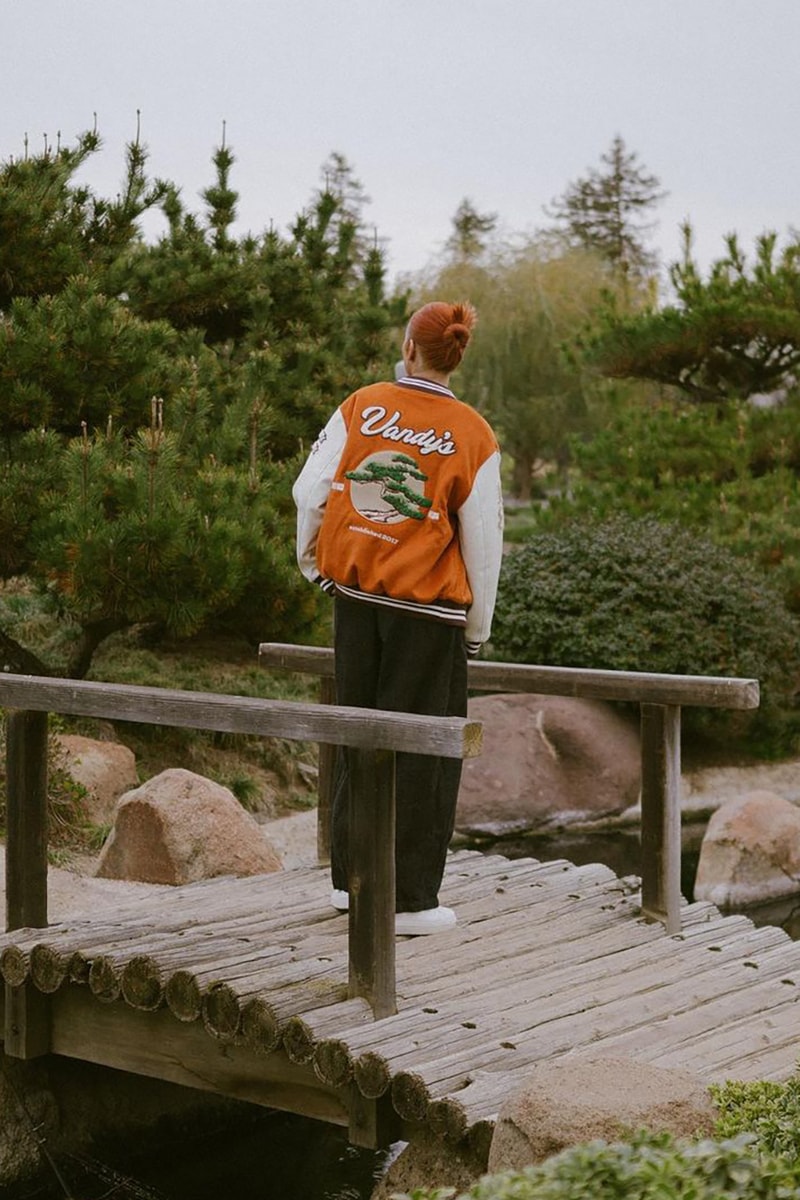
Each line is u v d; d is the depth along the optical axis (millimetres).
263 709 3645
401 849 4320
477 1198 1990
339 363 11117
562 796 10047
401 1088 3268
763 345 15172
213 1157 4766
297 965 3883
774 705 11219
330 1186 4527
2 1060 4312
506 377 31078
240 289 11031
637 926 4703
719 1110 2869
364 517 3967
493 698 10695
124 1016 4020
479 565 3986
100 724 8930
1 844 6781
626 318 15664
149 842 6547
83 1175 4457
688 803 10398
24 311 8664
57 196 9523
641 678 4730
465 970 4105
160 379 9172
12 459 8602
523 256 31672
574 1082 2848
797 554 12695
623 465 14633
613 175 50906
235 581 8062
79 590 7902
